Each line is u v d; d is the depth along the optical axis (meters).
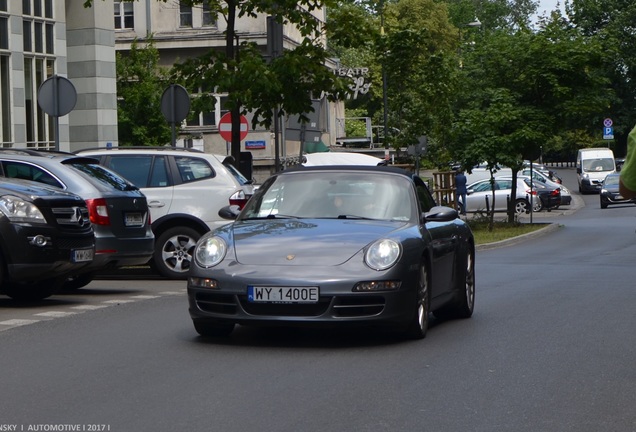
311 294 11.29
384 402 8.76
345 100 27.23
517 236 39.41
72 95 22.00
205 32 66.50
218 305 11.64
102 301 16.53
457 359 10.89
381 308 11.49
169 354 11.12
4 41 39.84
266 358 10.90
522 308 15.65
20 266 15.03
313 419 8.12
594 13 107.25
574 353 11.28
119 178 18.61
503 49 47.28
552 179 75.06
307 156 33.78
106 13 46.62
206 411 8.38
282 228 12.22
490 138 45.56
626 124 106.50
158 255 20.88
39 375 9.89
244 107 27.31
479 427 7.91
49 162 17.77
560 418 8.22
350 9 27.20
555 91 46.50
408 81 44.41
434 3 111.25
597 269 24.09
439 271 13.08
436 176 47.22
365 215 12.73
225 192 20.94
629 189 6.52
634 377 9.91
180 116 24.38
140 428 7.82
